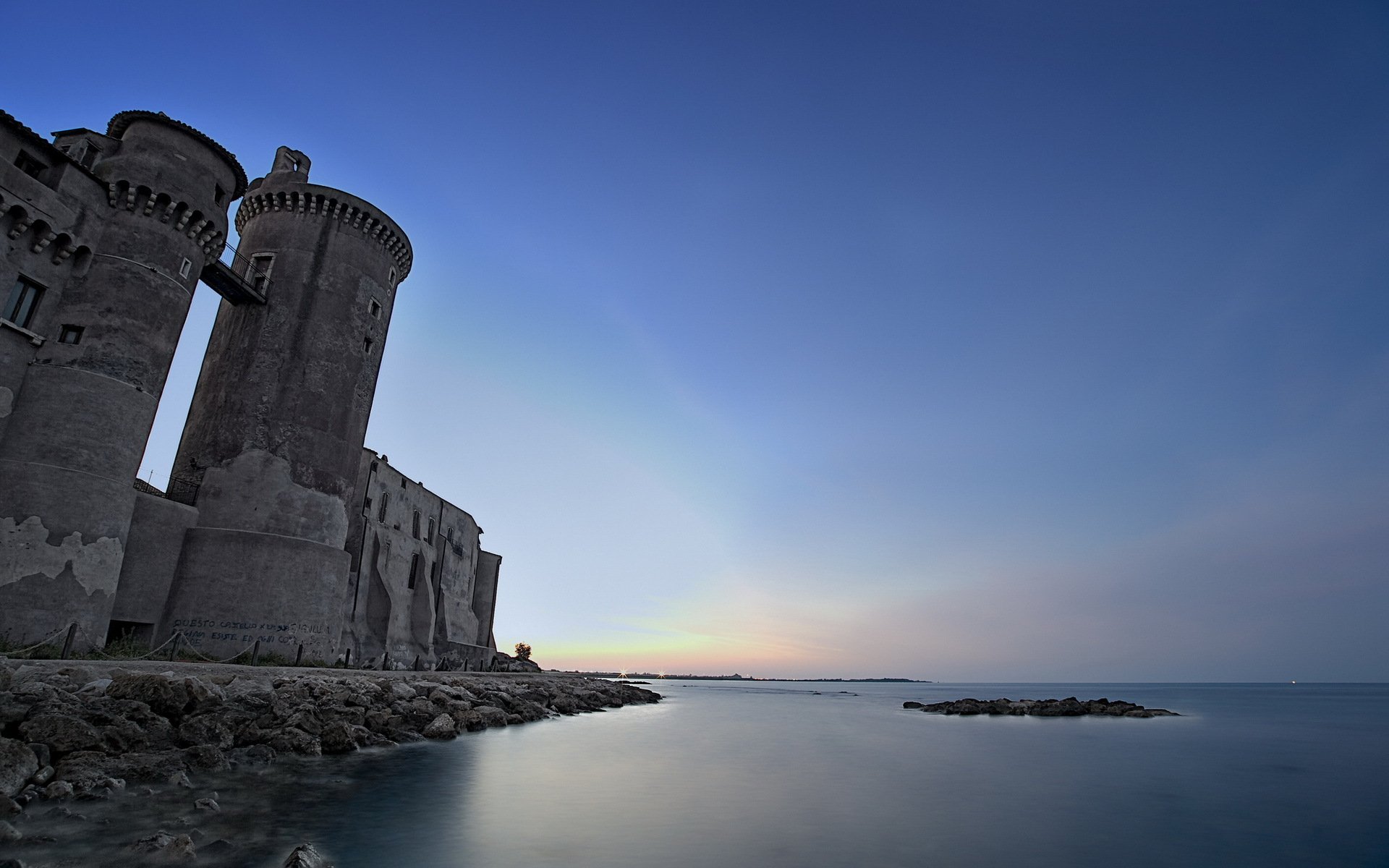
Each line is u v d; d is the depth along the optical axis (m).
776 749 30.14
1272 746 36.16
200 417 33.97
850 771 23.64
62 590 23.80
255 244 36.56
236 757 15.45
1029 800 18.86
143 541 28.09
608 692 59.03
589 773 19.66
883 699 114.06
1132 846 14.21
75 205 26.58
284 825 11.41
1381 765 28.25
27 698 13.95
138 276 27.70
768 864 11.70
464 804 14.20
